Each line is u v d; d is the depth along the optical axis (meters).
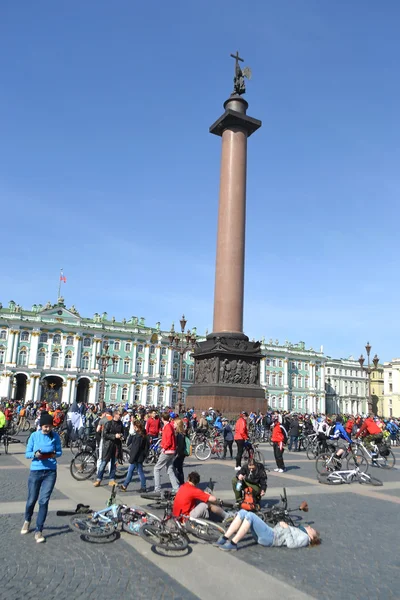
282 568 7.25
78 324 104.06
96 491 12.75
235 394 32.47
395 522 10.22
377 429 20.28
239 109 36.28
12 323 99.12
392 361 128.88
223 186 34.91
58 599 5.91
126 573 6.84
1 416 20.42
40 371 99.69
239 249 33.94
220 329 33.62
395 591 6.50
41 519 8.09
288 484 14.70
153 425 18.59
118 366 106.94
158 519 8.59
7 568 6.86
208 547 8.15
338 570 7.24
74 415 21.70
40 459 8.35
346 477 15.33
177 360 113.25
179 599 6.04
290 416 32.88
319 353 127.81
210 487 10.00
